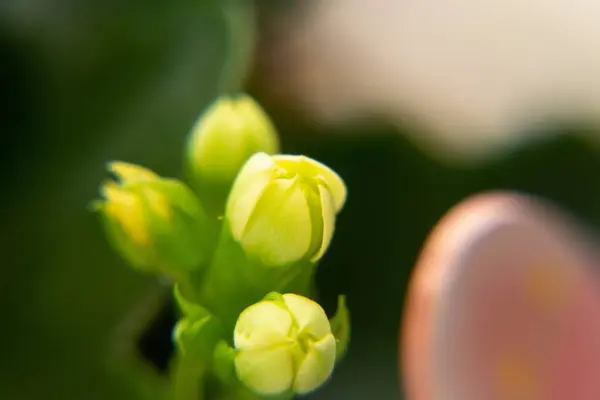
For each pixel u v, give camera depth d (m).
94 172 0.15
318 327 0.12
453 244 0.13
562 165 0.20
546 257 0.13
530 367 0.13
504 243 0.13
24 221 0.15
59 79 0.15
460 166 0.19
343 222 0.18
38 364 0.15
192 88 0.15
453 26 0.24
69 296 0.15
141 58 0.15
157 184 0.12
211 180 0.13
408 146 0.19
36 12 0.15
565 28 0.24
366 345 0.17
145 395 0.15
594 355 0.13
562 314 0.13
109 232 0.12
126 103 0.15
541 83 0.23
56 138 0.15
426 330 0.12
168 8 0.15
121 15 0.15
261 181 0.12
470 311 0.13
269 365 0.12
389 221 0.18
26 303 0.15
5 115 0.15
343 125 0.19
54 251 0.15
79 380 0.15
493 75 0.23
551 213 0.14
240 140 0.13
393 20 0.23
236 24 0.15
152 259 0.12
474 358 0.12
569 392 0.13
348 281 0.18
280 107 0.19
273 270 0.12
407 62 0.23
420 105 0.21
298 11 0.21
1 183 0.15
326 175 0.12
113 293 0.15
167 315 0.16
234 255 0.12
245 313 0.12
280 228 0.12
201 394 0.12
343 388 0.17
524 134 0.21
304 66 0.20
